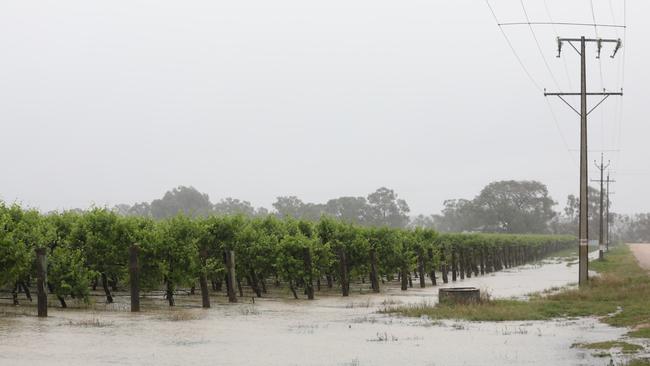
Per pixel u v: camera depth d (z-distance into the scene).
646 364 12.41
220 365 12.84
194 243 25.08
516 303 25.58
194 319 20.61
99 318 19.95
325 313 23.22
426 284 42.12
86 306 23.25
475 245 54.94
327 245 30.98
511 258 70.19
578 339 16.69
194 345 15.27
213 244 29.75
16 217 23.58
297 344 15.73
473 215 180.12
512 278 48.28
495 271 59.47
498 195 181.50
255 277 30.61
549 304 25.27
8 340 15.03
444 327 19.31
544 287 37.81
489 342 16.20
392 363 13.30
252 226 34.44
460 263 47.78
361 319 21.33
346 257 34.97
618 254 91.62
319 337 17.02
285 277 29.56
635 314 21.41
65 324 18.09
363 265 35.38
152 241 24.58
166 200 118.31
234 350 14.69
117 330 17.44
